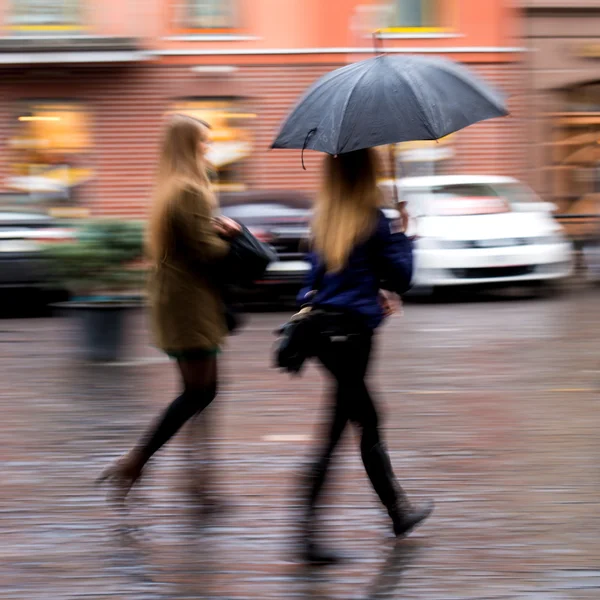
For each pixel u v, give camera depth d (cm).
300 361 548
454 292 1761
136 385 1011
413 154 2441
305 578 522
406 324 1427
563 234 1784
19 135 2384
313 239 557
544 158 2491
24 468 721
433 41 2452
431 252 1683
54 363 1145
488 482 675
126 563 544
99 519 614
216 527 598
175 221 600
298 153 2433
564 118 2494
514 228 1711
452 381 1015
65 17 2358
